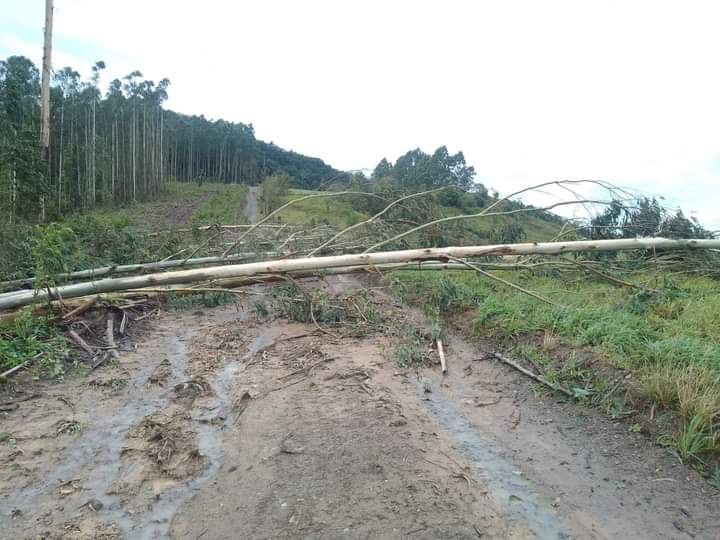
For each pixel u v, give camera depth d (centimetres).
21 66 2938
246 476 323
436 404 433
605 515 283
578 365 450
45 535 267
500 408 423
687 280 780
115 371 507
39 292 604
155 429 386
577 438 366
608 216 732
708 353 400
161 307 770
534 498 299
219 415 417
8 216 1215
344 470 322
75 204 2894
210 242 1027
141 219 2378
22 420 391
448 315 701
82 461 340
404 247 859
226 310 800
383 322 679
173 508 293
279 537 263
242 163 6072
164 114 5709
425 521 273
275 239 1004
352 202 1179
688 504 287
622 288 713
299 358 548
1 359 471
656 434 350
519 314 581
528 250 656
